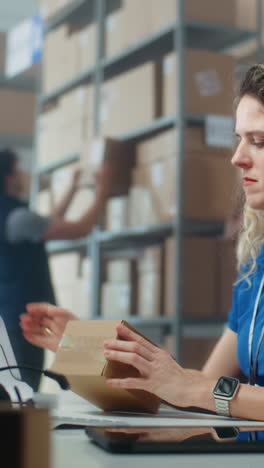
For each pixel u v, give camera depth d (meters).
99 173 3.40
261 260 1.32
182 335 3.05
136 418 0.87
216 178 3.16
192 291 3.10
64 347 1.01
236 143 1.19
